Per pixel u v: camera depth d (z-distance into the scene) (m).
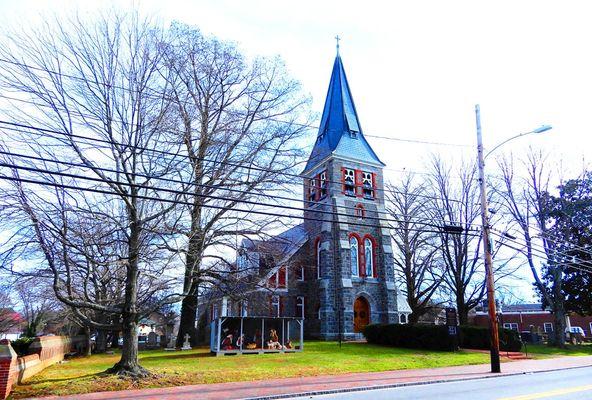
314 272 39.47
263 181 23.97
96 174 16.48
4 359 13.95
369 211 39.31
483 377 18.12
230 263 25.95
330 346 29.73
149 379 16.39
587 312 42.06
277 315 38.12
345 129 41.59
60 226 16.62
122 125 17.45
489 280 20.89
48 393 14.18
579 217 40.38
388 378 17.47
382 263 38.25
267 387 15.21
